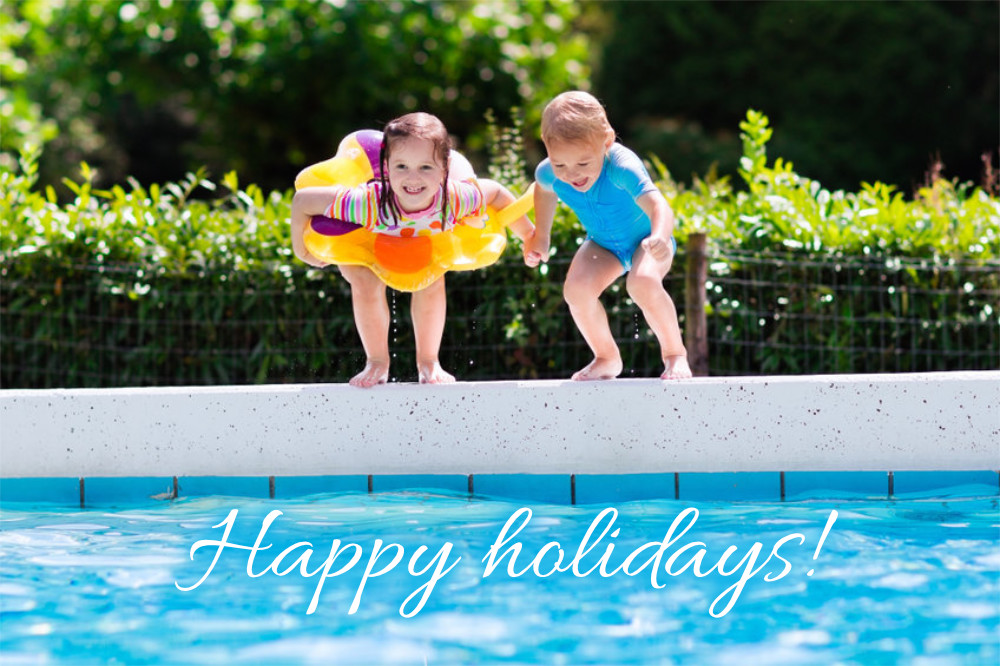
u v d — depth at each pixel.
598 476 4.18
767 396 4.14
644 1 19.28
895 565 3.14
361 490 4.23
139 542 3.51
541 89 13.98
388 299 5.91
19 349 6.17
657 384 4.17
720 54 19.05
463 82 13.63
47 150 17.28
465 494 4.19
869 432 4.11
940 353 5.78
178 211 6.31
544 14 14.22
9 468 4.24
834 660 2.46
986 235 5.76
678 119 19.69
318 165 4.22
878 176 18.30
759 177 6.18
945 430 4.09
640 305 4.24
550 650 2.55
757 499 4.12
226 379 6.03
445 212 4.06
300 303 5.97
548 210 4.32
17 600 2.93
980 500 3.96
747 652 2.52
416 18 13.10
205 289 5.99
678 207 5.91
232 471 4.22
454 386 4.21
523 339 5.89
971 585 2.95
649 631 2.67
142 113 20.19
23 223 6.09
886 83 18.33
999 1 18.39
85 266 6.01
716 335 5.88
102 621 2.77
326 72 13.04
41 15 13.26
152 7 12.67
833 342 5.77
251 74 13.13
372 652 2.55
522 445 4.20
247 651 2.56
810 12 18.22
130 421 4.23
